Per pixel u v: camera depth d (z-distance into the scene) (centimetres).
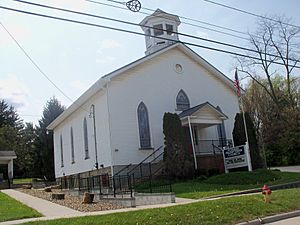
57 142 3731
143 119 2519
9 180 3819
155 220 1002
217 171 2341
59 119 3469
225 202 1202
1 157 3794
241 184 1856
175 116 2275
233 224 1010
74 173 3106
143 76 2578
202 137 2770
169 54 2753
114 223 975
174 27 2914
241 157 2233
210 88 2914
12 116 6588
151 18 2916
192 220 1011
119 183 2117
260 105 4634
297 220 1063
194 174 2233
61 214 1256
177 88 2723
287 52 4153
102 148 2486
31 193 2350
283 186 1738
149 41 2970
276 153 3981
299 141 3797
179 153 2208
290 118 3944
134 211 1115
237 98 3061
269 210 1151
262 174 1933
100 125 2522
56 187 2992
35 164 5141
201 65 2911
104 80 2366
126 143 2397
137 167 2380
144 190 1922
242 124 2517
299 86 4741
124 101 2455
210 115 2531
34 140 5347
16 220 1110
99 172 2533
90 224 968
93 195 1688
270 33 4106
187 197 1566
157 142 2525
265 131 4203
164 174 2208
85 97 2695
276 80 4819
